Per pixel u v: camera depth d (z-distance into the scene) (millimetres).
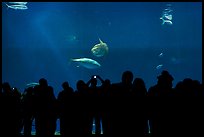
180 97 5547
